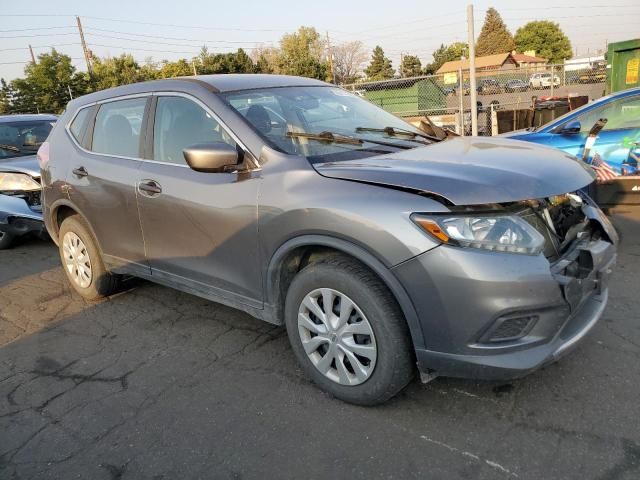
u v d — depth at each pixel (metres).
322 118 3.64
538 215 2.65
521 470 2.36
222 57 46.19
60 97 44.12
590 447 2.46
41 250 6.66
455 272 2.38
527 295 2.38
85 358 3.69
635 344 3.30
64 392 3.27
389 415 2.79
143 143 3.80
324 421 2.79
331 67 61.88
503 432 2.61
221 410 2.96
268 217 2.93
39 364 3.65
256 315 3.28
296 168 2.91
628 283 4.24
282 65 57.81
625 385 2.90
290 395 3.04
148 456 2.63
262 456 2.57
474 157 2.92
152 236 3.72
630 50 11.16
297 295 2.93
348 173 2.74
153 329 4.05
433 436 2.62
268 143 3.10
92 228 4.29
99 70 48.56
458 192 2.45
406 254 2.45
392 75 73.31
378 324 2.62
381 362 2.66
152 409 3.02
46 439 2.82
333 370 2.92
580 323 2.76
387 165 2.79
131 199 3.78
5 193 6.41
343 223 2.60
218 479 2.45
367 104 4.21
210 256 3.36
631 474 2.28
